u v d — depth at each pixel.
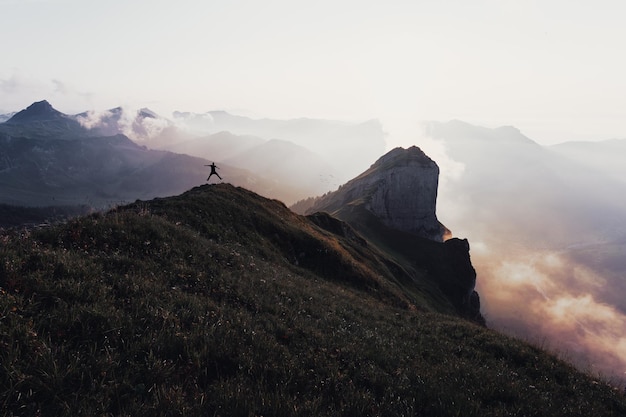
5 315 6.08
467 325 17.55
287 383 6.52
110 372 5.59
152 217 16.53
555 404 8.91
